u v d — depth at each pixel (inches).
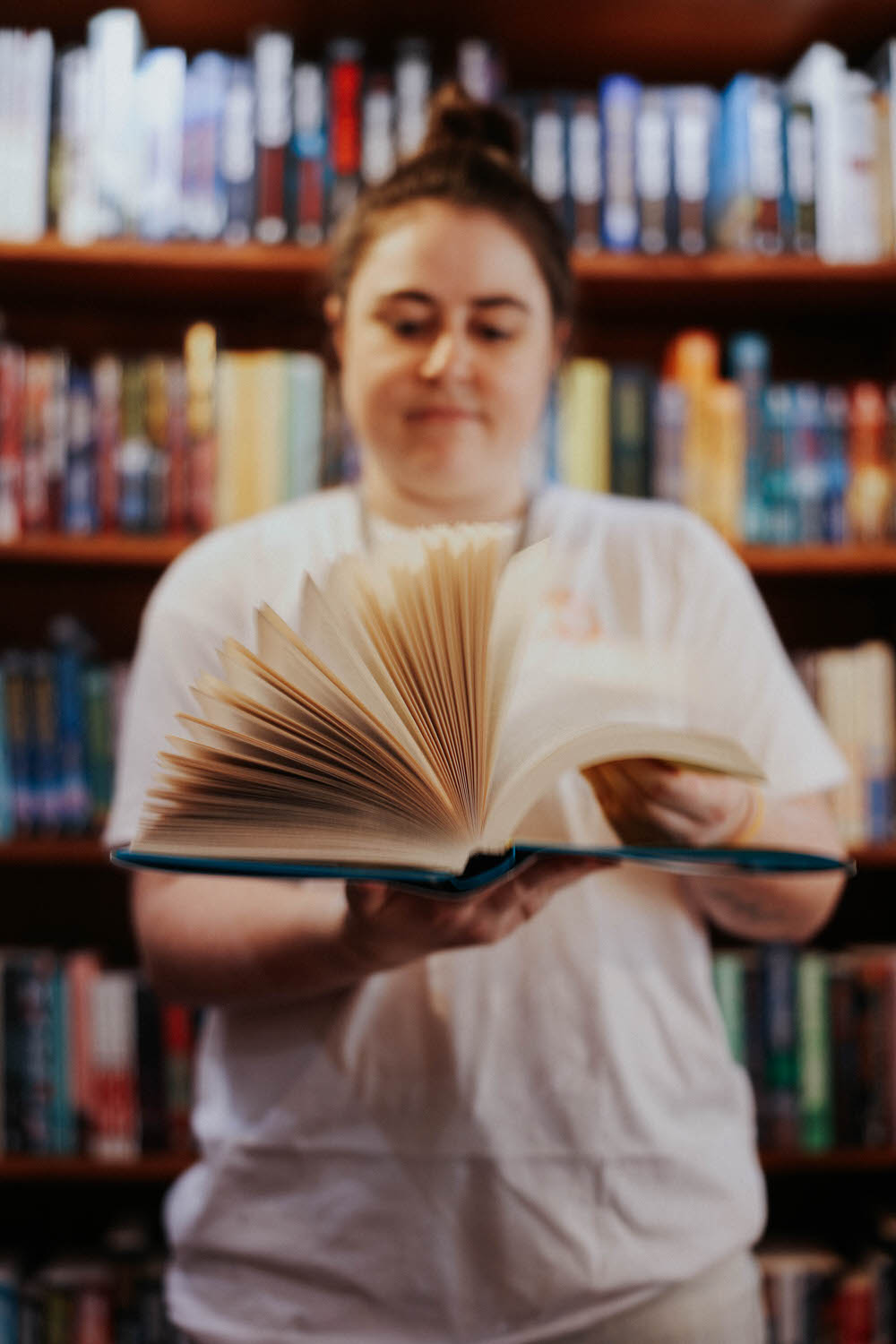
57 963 57.6
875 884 67.9
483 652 20.9
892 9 63.5
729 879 32.4
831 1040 56.9
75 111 58.9
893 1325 56.0
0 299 66.4
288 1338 31.5
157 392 58.7
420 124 59.2
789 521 59.9
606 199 60.3
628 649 27.4
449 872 20.3
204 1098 34.7
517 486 37.1
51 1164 55.5
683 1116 33.1
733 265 59.9
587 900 32.8
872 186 60.6
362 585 22.1
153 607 36.5
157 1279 56.2
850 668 59.1
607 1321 31.1
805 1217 65.4
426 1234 31.3
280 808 21.0
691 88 69.5
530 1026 32.0
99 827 57.6
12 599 67.6
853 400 60.5
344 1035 32.1
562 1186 31.5
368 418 34.8
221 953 30.5
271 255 59.0
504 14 64.2
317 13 64.0
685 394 59.9
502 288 33.9
